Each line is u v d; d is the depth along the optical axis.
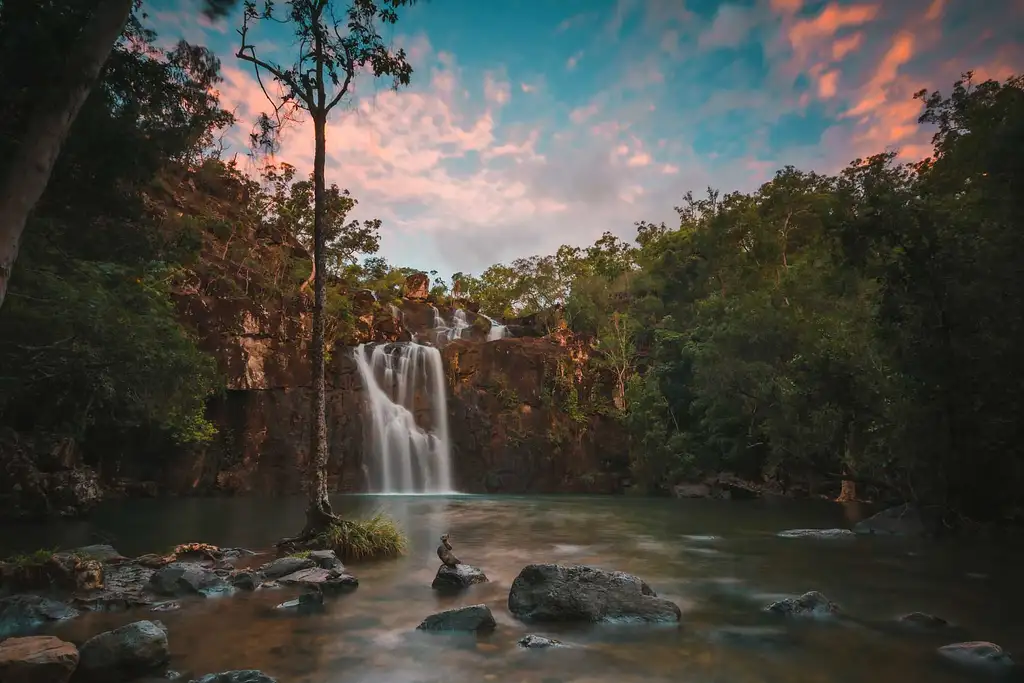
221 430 37.19
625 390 47.88
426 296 61.88
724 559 14.73
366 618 8.89
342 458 40.44
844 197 31.28
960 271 20.05
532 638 7.73
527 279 62.41
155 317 21.38
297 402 39.47
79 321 16.20
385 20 14.79
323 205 15.98
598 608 8.89
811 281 36.25
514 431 44.12
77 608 9.26
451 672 6.69
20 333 16.23
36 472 23.14
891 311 21.88
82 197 14.18
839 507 30.17
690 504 31.83
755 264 48.88
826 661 7.11
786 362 32.50
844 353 26.84
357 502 32.62
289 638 7.92
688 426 44.00
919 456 22.52
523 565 13.52
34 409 24.28
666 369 44.31
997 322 19.88
